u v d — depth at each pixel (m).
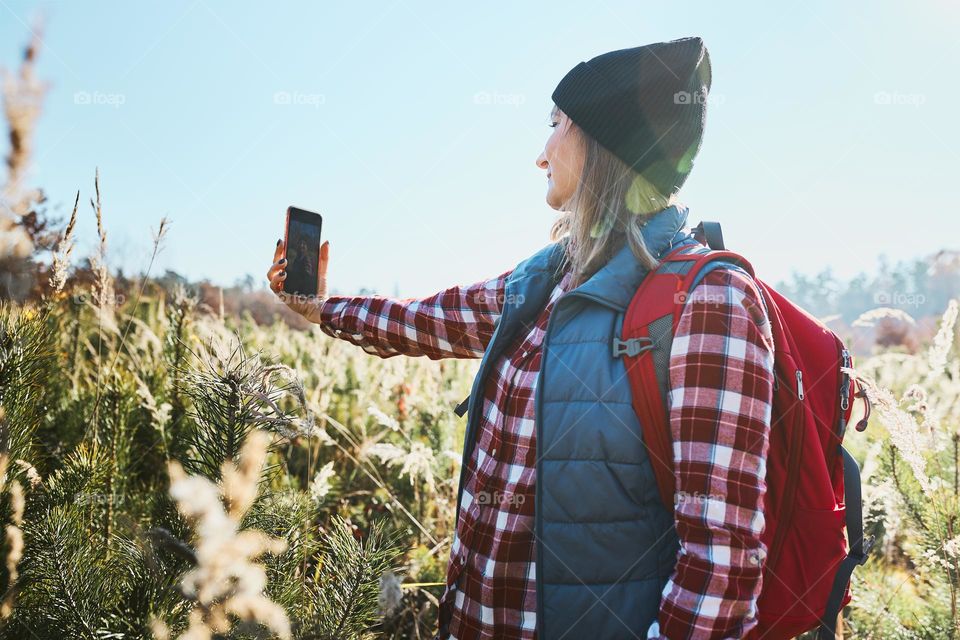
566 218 1.78
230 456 1.48
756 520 1.25
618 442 1.34
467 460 1.67
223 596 0.90
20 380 1.72
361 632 1.61
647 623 1.34
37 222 1.76
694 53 1.58
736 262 1.43
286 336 5.49
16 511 1.43
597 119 1.53
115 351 3.19
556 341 1.44
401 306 2.12
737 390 1.27
